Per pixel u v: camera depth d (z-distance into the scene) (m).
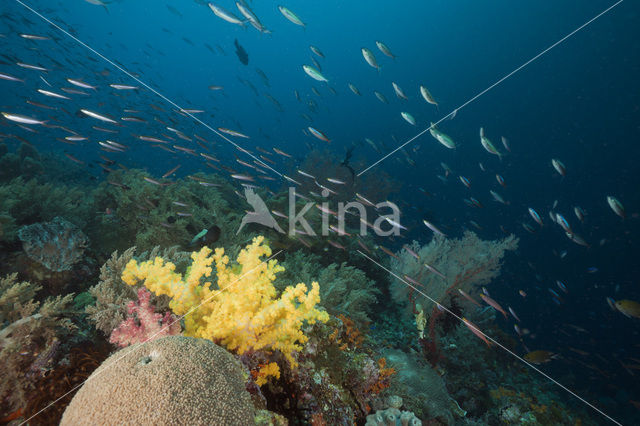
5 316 2.52
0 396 2.01
